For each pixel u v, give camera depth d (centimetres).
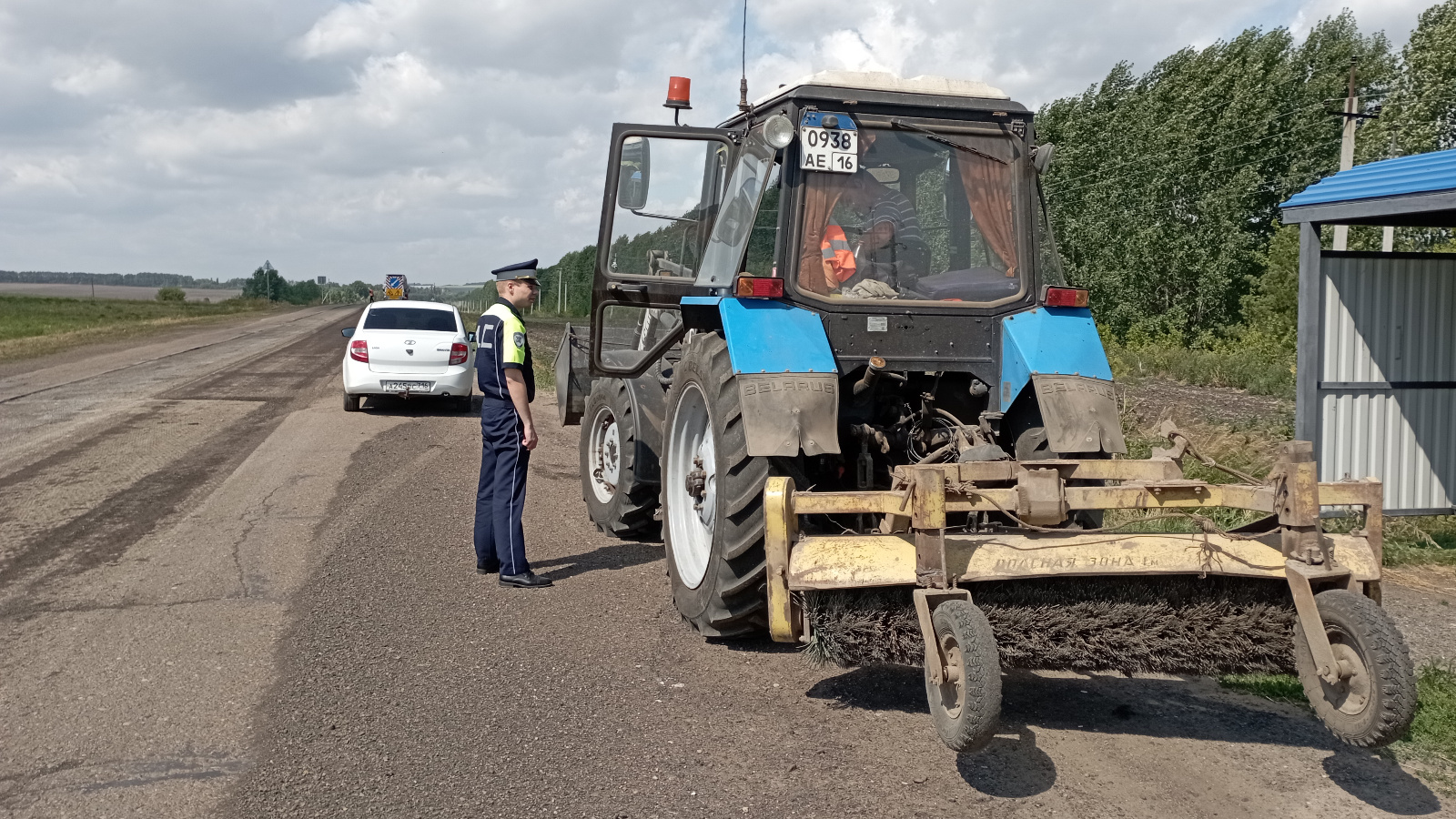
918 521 340
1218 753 369
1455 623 522
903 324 477
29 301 8694
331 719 397
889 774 351
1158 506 369
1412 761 361
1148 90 3409
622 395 665
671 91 589
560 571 623
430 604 548
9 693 422
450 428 1234
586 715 402
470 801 331
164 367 2158
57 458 998
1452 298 740
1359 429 732
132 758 362
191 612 528
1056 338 467
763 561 446
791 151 475
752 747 373
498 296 603
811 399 434
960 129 493
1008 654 356
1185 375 2036
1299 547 341
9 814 322
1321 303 718
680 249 604
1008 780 346
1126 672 366
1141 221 3152
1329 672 316
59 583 579
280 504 790
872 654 361
